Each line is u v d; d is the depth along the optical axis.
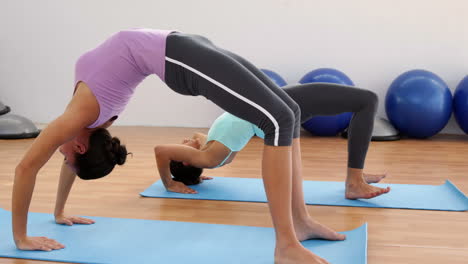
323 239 2.10
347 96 2.54
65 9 5.93
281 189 1.67
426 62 5.39
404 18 5.36
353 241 2.06
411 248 2.06
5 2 6.02
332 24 5.51
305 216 2.07
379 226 2.33
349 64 5.55
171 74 1.80
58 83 6.08
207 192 2.97
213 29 5.75
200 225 2.34
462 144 4.73
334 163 3.83
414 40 5.38
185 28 5.79
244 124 2.83
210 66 1.70
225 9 5.69
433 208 2.59
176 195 2.89
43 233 2.21
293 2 5.55
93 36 5.94
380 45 5.45
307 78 5.09
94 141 1.97
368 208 2.62
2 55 6.12
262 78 1.93
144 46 1.82
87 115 1.84
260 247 2.04
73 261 1.89
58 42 6.00
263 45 5.68
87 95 1.83
